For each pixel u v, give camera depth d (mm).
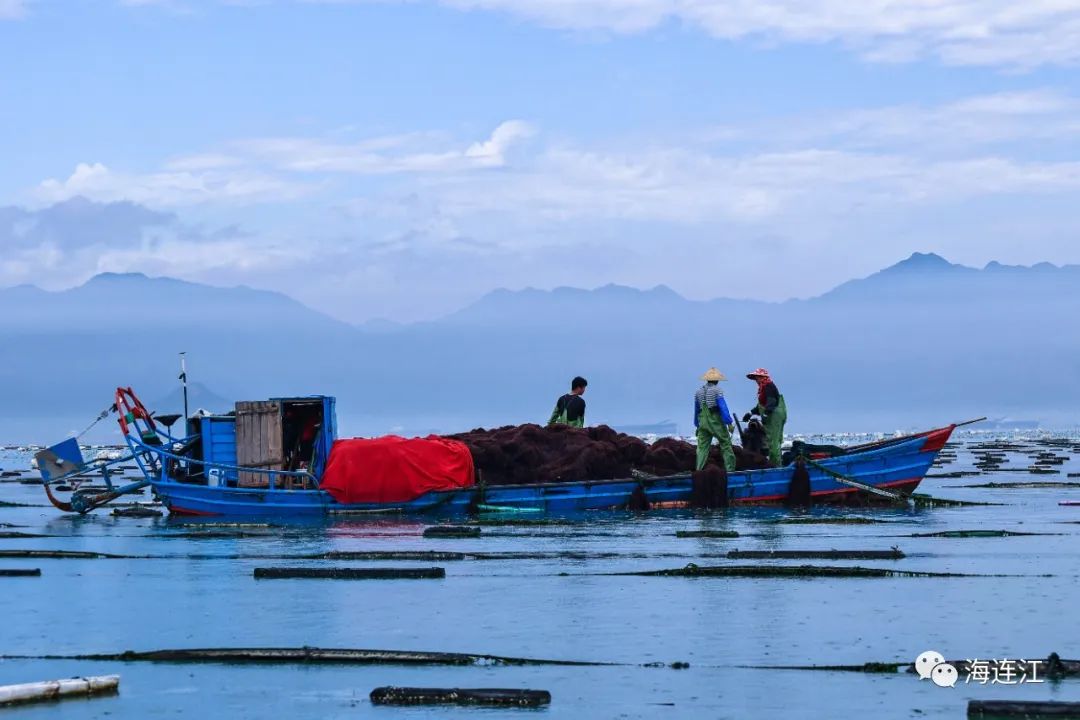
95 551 26516
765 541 26688
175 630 17797
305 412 34188
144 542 28094
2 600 20312
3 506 39625
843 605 18984
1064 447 81250
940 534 27422
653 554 24766
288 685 14867
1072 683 14633
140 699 14305
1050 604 18938
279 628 17859
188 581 22062
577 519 31562
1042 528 28984
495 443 34344
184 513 33469
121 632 17719
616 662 15719
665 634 17188
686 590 20500
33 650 16703
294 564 24125
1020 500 37125
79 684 14523
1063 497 38406
